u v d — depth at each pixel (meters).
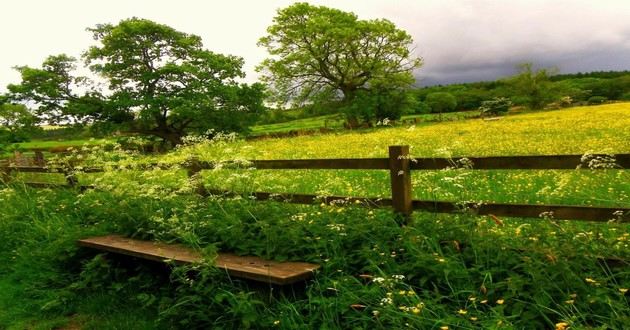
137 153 8.30
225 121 50.94
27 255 6.72
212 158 7.09
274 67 66.19
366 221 4.85
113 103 49.28
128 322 4.71
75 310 5.28
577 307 3.29
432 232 4.42
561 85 85.38
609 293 3.35
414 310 3.39
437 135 30.39
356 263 4.38
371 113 60.97
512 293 3.42
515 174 11.30
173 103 48.91
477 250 4.08
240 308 3.94
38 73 49.78
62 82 51.97
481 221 4.64
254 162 6.46
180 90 52.53
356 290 3.98
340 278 4.10
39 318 5.18
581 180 8.94
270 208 5.58
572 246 3.85
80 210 7.86
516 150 18.62
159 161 7.66
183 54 54.31
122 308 5.11
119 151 7.92
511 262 3.81
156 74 50.69
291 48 68.25
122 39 51.25
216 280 4.51
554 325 3.13
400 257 4.41
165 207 6.46
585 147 17.98
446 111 100.56
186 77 52.12
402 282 3.82
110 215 6.83
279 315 3.97
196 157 7.07
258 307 4.21
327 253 4.45
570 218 4.01
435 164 4.75
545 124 36.66
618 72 143.25
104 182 7.71
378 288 3.82
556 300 3.39
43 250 6.73
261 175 8.80
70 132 52.53
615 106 68.88
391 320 3.52
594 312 3.23
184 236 5.08
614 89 101.31
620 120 34.94
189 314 4.32
